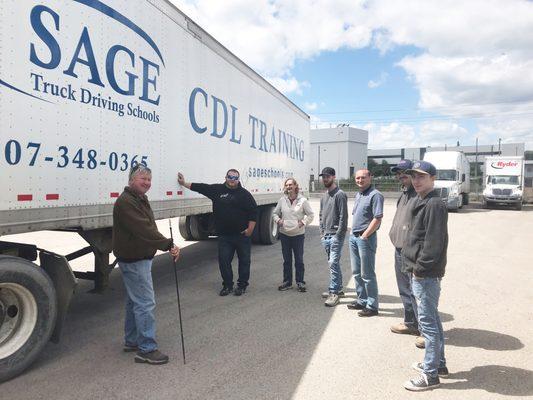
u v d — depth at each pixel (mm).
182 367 3961
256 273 8008
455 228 16125
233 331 4934
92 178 4348
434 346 3615
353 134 80625
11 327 3691
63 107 3951
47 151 3795
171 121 5855
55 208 3898
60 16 3900
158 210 5613
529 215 22375
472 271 8367
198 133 6648
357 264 5703
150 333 4016
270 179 10430
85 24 4195
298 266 6738
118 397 3385
